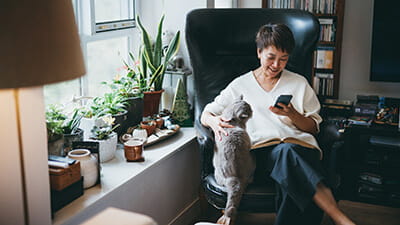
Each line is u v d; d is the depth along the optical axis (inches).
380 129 111.4
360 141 118.0
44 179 51.6
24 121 47.1
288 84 84.1
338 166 79.3
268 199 74.7
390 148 111.8
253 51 94.5
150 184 85.7
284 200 72.6
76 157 72.3
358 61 127.8
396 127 112.4
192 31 92.0
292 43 79.8
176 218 98.0
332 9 123.6
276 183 74.5
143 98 102.6
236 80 86.5
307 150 75.2
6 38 31.3
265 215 106.5
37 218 51.1
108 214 47.3
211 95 93.1
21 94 46.3
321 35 125.3
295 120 78.4
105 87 104.7
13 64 31.6
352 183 115.5
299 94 83.5
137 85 102.3
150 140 94.0
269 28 80.3
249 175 76.1
